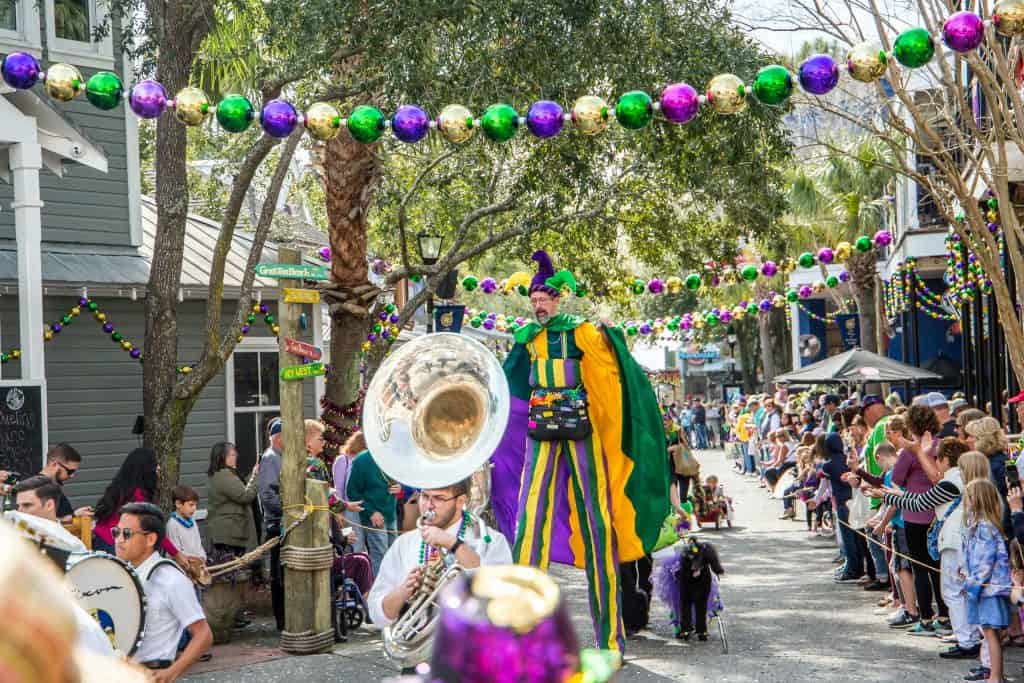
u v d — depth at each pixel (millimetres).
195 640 5570
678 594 9289
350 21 11266
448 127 7504
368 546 11039
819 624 10023
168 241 10984
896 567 10422
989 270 9383
